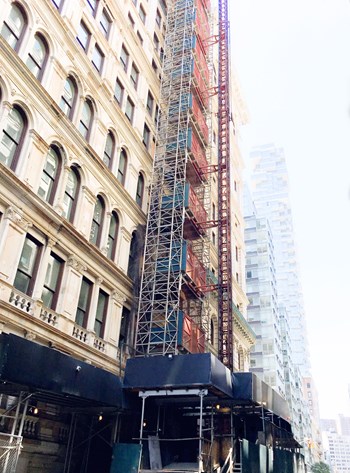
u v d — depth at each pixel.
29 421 16.17
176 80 33.84
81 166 21.22
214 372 17.77
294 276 177.00
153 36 34.81
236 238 49.00
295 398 115.62
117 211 24.38
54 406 17.55
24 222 16.72
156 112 32.66
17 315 15.46
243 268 50.09
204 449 22.19
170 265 24.67
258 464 19.45
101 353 20.00
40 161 18.20
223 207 42.44
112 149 25.30
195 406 21.89
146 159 28.88
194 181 32.50
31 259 17.30
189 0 38.25
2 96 16.81
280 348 105.12
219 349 31.98
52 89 20.03
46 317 17.28
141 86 30.42
